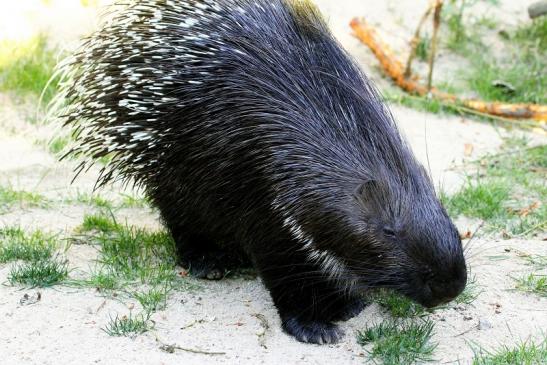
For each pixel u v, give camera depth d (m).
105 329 4.17
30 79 7.06
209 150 4.33
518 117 7.24
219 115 4.32
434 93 7.50
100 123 4.74
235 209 4.31
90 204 5.67
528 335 4.28
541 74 8.02
